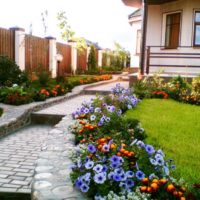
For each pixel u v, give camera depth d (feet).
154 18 47.98
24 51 44.68
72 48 66.44
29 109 27.20
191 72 44.39
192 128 20.84
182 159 14.40
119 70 97.55
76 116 19.70
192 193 9.38
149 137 17.94
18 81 36.14
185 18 44.16
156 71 43.14
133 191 9.25
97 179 9.21
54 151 14.01
